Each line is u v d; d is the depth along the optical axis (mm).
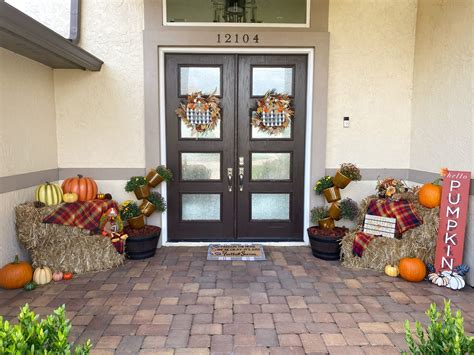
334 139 4297
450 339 1292
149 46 4070
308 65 4266
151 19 4066
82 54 3619
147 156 4211
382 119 4293
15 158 3367
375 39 4188
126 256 3895
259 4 4086
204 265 3727
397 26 4172
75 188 3695
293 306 2850
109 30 4074
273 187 4445
